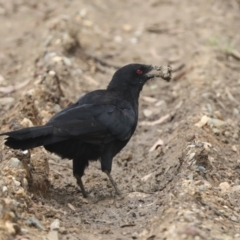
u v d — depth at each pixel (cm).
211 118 1352
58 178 1177
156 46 2003
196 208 935
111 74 1784
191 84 1619
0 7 2370
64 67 1684
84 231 941
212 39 1914
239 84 1648
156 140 1380
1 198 905
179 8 2306
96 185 1164
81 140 1036
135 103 1167
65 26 1967
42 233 901
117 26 2202
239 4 2345
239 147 1284
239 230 911
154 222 920
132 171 1240
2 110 1493
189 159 1109
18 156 1063
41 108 1412
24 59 1861
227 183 1077
